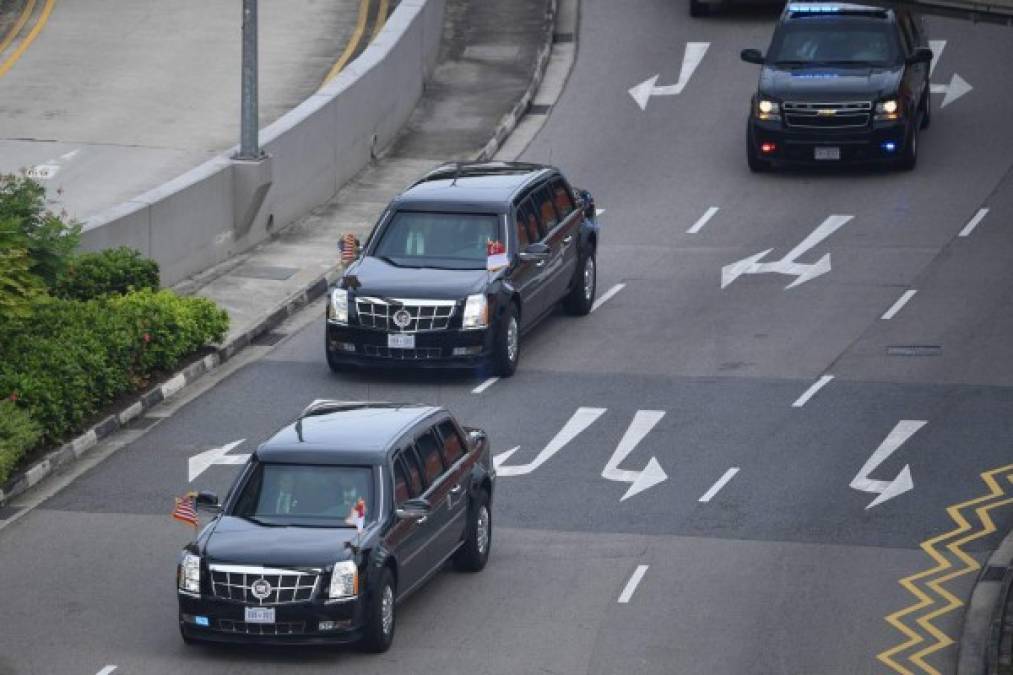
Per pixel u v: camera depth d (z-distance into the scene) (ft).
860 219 436.35
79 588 252.42
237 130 482.28
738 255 415.85
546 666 226.17
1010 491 288.10
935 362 347.77
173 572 258.37
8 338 314.76
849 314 376.07
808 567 260.01
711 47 559.79
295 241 430.20
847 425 316.81
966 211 439.22
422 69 531.09
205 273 403.75
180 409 327.26
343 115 468.34
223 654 229.04
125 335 327.67
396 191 467.11
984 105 511.40
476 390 335.06
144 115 493.77
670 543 268.82
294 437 242.78
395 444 240.53
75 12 588.91
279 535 227.40
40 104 501.97
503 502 285.23
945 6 387.55
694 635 236.63
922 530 273.75
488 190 354.74
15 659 227.61
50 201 386.11
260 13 584.81
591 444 309.01
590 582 254.47
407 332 332.39
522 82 539.29
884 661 229.04
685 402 328.29
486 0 604.90
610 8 597.11
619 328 371.35
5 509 282.56
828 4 485.97
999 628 232.53
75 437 307.58
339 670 223.51
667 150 490.49
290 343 364.38
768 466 299.38
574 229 372.79
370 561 224.53
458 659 227.61
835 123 459.32
